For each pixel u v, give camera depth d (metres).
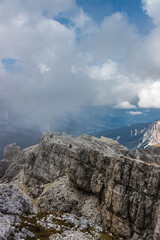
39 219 40.22
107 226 56.22
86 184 70.88
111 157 68.19
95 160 72.81
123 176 57.72
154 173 53.28
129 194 54.88
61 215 44.44
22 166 143.25
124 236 51.50
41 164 101.06
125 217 53.09
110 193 57.66
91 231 41.84
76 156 76.62
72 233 36.84
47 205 72.62
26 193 89.44
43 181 96.00
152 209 50.59
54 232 35.19
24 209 42.16
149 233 49.22
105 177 65.06
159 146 99.06
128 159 60.12
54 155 99.00
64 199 71.06
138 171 56.16
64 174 89.56
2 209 37.09
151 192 52.06
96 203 66.62
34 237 31.12
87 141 114.19
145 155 88.81
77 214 64.62
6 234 27.62
